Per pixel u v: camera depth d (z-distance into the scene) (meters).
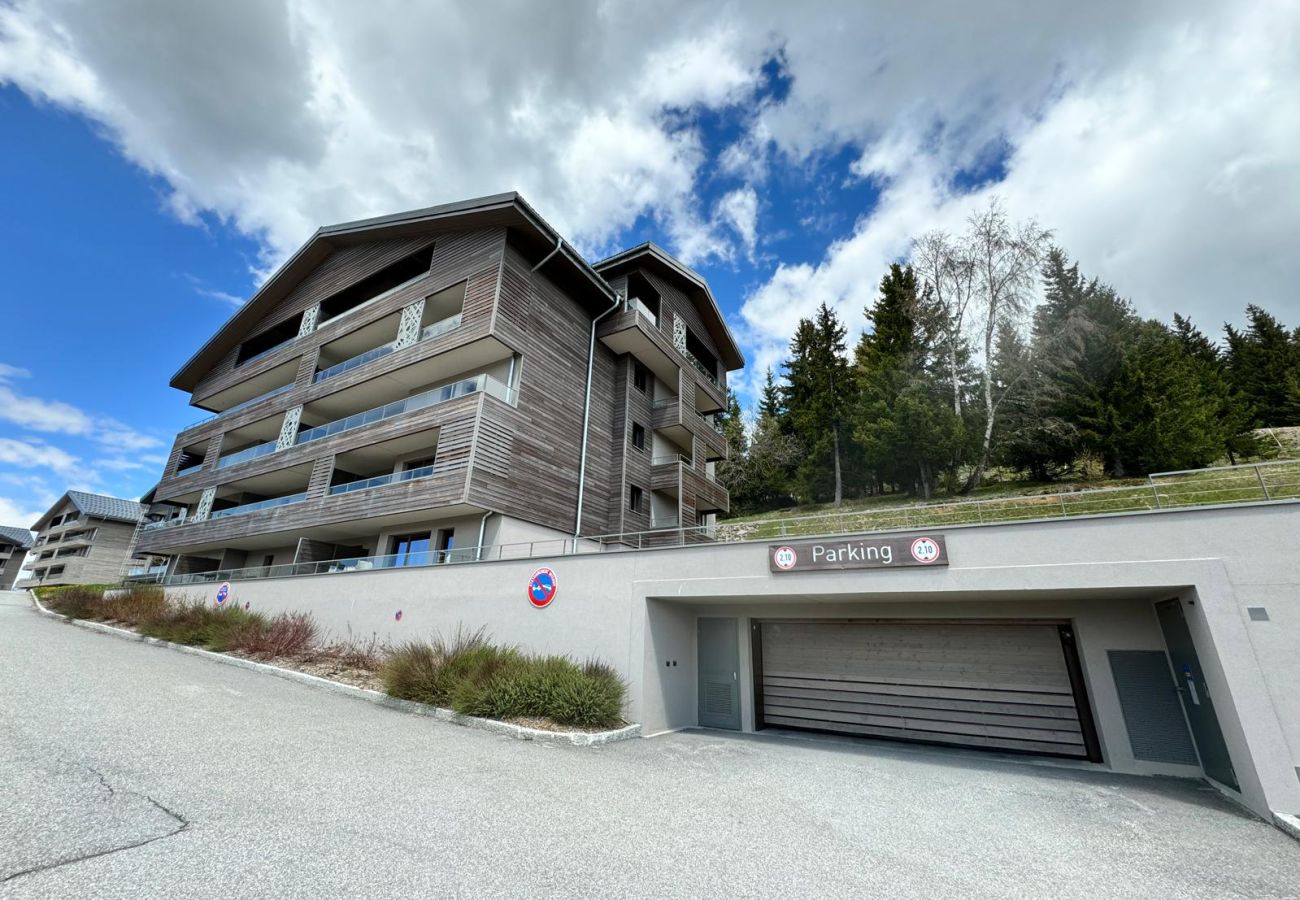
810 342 35.09
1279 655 5.86
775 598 9.54
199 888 2.81
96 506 50.88
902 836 4.53
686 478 20.73
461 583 12.38
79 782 4.15
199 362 27.44
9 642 10.84
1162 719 7.43
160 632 14.37
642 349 20.88
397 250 20.05
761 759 7.46
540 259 17.86
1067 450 21.11
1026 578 7.39
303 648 13.11
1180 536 6.68
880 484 27.36
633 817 4.63
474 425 14.67
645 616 9.77
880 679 9.89
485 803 4.68
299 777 4.89
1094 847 4.45
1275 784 5.43
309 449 19.19
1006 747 8.74
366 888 2.98
